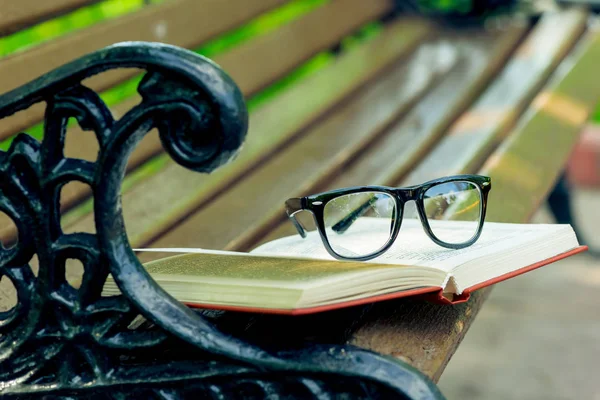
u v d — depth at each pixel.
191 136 1.64
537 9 3.60
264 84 2.70
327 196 1.78
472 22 3.60
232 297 1.67
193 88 1.63
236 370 1.67
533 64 3.04
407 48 3.33
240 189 2.25
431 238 1.79
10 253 1.70
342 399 1.66
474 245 1.79
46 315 1.71
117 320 1.69
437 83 2.96
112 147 1.66
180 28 2.42
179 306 1.68
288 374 1.66
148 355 1.72
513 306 3.90
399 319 1.75
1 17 2.12
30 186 1.69
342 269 1.69
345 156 2.36
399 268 1.68
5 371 1.72
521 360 3.35
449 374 3.24
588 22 3.60
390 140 2.48
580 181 5.61
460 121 2.58
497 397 3.04
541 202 2.17
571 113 2.50
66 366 1.71
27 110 2.08
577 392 3.07
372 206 1.81
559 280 4.17
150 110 1.64
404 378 1.65
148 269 1.77
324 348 1.66
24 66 2.11
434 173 2.28
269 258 1.77
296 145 2.43
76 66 1.65
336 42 3.20
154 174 2.26
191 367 1.68
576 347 3.46
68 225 2.07
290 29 2.94
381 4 3.59
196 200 2.17
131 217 2.11
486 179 1.80
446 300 1.71
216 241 2.06
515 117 2.59
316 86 2.85
